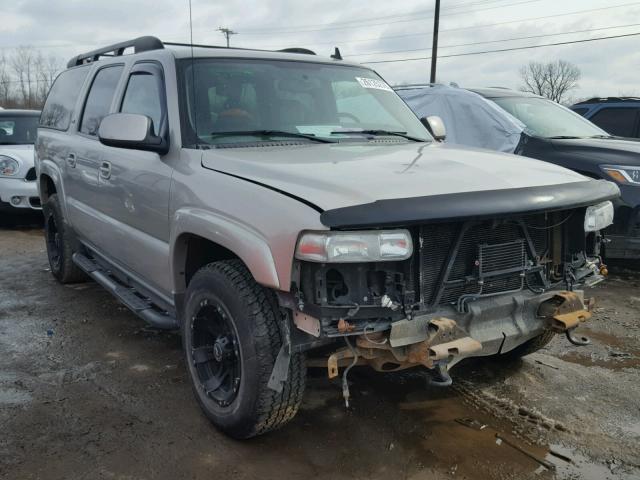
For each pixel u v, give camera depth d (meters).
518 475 2.80
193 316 3.16
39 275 6.32
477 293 2.84
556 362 4.12
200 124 3.40
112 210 4.20
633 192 5.75
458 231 2.71
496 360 4.09
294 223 2.46
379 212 2.39
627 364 4.11
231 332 2.88
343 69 4.25
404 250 2.49
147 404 3.46
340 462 2.89
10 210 8.69
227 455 2.94
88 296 5.56
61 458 2.91
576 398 3.59
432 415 3.35
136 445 3.02
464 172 2.87
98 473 2.79
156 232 3.56
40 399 3.52
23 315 5.03
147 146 3.34
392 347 2.55
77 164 4.88
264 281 2.56
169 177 3.35
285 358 2.67
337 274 2.56
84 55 5.56
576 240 3.21
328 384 3.71
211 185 2.99
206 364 3.20
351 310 2.49
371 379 3.79
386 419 3.30
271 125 3.56
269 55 3.99
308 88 3.90
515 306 2.93
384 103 4.25
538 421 3.30
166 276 3.52
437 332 2.58
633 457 2.97
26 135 9.79
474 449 3.01
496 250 2.88
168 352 4.25
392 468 2.85
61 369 3.95
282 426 3.05
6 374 3.87
